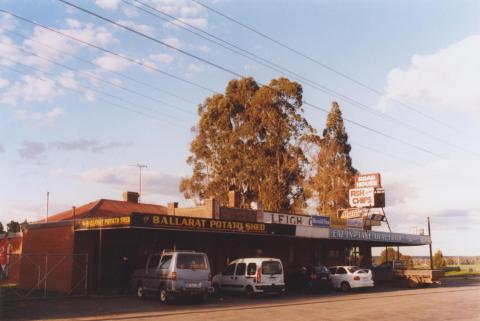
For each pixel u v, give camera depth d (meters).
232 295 25.16
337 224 36.19
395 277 36.09
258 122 49.03
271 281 23.84
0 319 15.50
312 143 50.06
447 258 93.88
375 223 40.94
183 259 20.45
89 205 33.00
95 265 26.05
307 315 17.08
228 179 48.62
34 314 16.72
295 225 29.11
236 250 32.09
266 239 34.16
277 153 48.53
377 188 42.00
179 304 20.30
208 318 15.88
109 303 20.39
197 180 50.03
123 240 27.12
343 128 52.16
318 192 50.56
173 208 32.84
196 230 23.39
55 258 26.44
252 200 48.09
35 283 27.66
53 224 27.02
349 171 51.16
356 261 43.34
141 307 19.00
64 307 18.84
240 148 48.69
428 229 45.22
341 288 29.84
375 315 17.22
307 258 37.62
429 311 18.53
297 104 49.78
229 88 50.56
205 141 50.59
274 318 16.14
